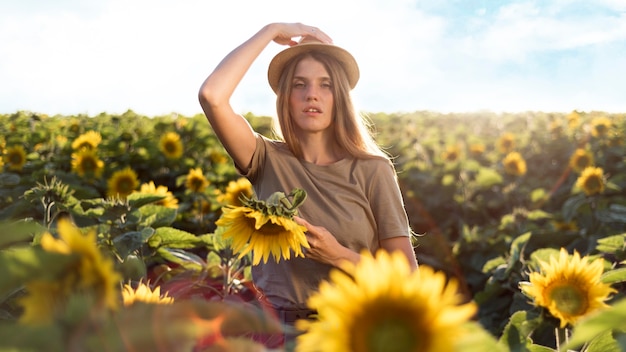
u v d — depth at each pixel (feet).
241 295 11.13
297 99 8.76
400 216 8.82
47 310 2.14
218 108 8.36
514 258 13.87
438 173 33.68
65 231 2.18
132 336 2.18
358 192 8.59
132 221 11.39
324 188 8.57
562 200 29.53
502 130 67.00
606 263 10.84
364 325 2.19
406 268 2.23
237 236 6.32
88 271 2.17
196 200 21.71
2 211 11.98
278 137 9.67
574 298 4.51
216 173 31.07
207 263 11.82
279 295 8.31
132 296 3.95
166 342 2.26
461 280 18.86
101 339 2.11
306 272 8.17
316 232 7.39
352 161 8.83
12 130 50.31
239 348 2.46
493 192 30.35
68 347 2.07
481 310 14.78
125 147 35.12
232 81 8.46
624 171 34.27
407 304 2.17
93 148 28.50
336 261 7.67
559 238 17.01
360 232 8.51
